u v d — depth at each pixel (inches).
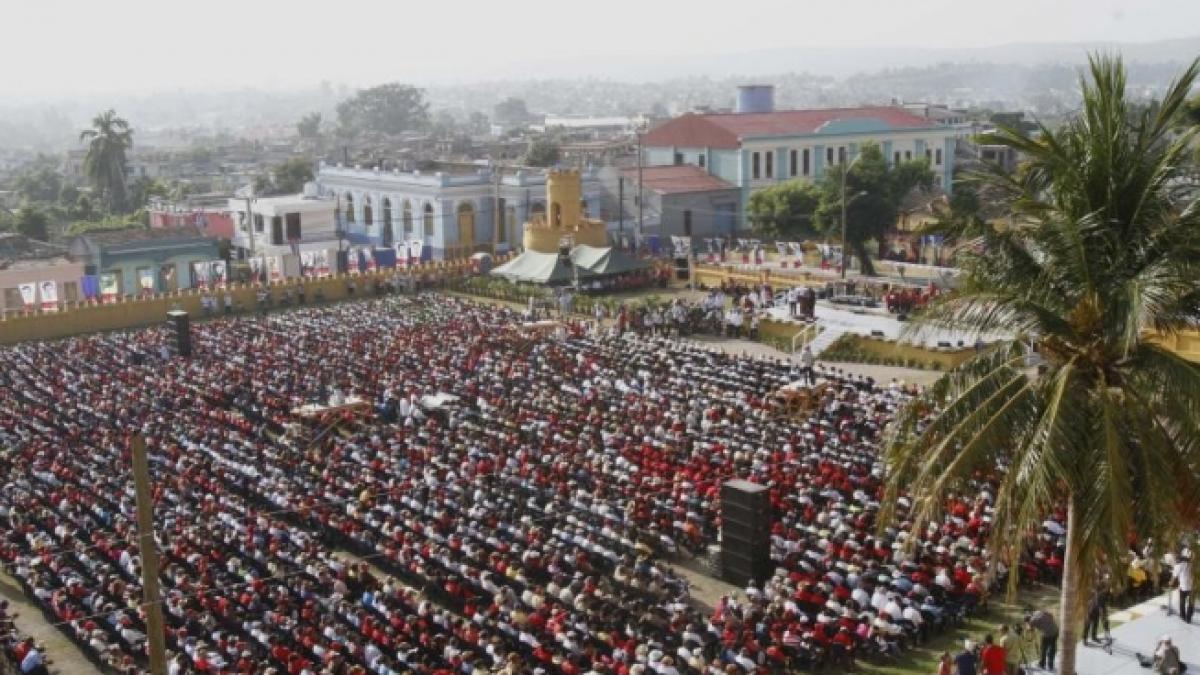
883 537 1347.2
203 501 1588.3
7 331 2992.1
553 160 6077.8
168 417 2063.2
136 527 1486.2
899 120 4859.7
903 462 810.2
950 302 802.8
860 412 1934.1
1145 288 720.3
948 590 1250.6
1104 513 705.0
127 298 3216.0
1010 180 843.4
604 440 1809.8
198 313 3277.6
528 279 3373.5
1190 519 740.0
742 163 4458.7
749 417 1916.8
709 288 3346.5
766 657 1163.3
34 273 3516.2
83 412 2118.6
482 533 1457.9
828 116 4820.4
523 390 2180.1
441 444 1822.1
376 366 2438.5
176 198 5979.3
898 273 3405.5
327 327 2913.4
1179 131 781.3
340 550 1520.7
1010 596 747.4
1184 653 1082.7
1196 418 722.8
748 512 1370.6
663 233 4384.8
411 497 1594.5
